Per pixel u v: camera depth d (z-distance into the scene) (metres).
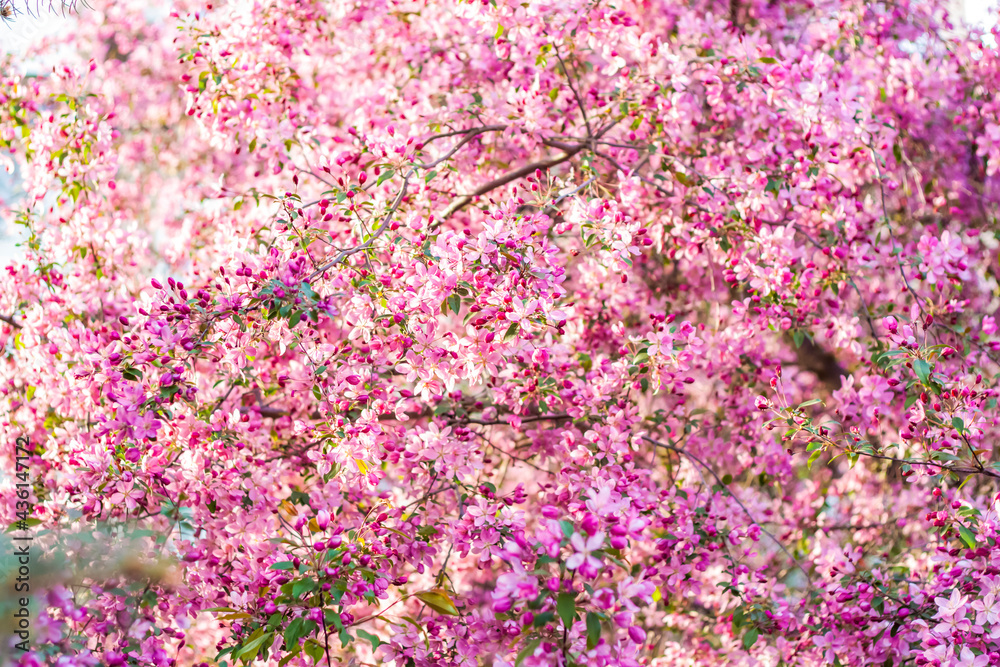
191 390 3.10
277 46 4.24
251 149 4.14
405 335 2.99
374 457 3.05
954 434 3.17
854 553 3.96
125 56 5.48
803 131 4.05
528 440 4.30
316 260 3.29
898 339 3.12
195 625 3.83
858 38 4.75
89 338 3.36
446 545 4.07
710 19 4.40
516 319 2.82
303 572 2.63
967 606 2.94
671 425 4.32
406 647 2.88
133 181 5.41
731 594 3.82
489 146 4.39
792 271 4.07
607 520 2.40
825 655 3.41
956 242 3.64
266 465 3.50
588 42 4.02
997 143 4.45
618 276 4.18
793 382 5.32
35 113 4.14
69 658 2.58
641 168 4.55
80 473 2.98
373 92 4.50
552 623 2.44
